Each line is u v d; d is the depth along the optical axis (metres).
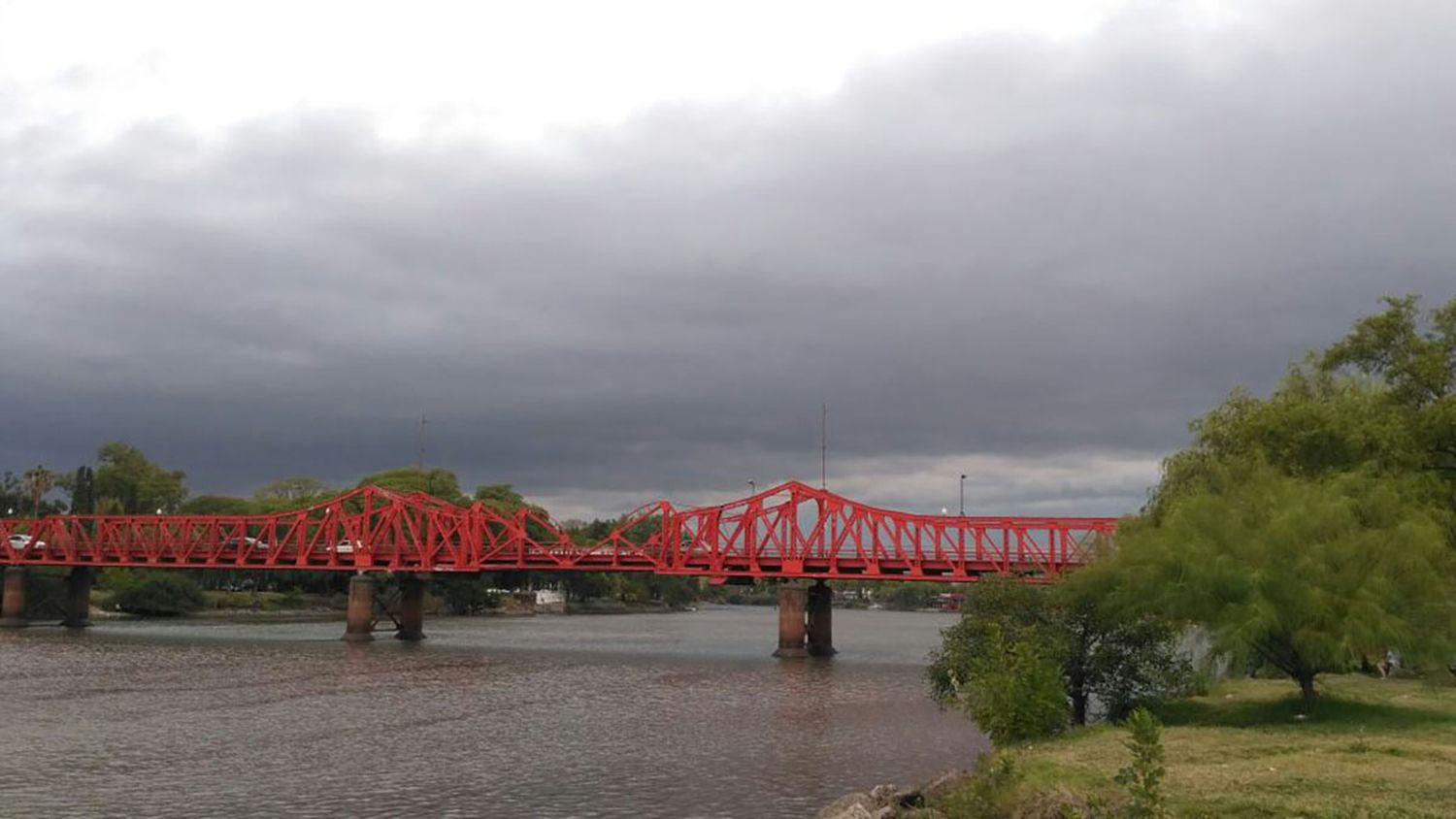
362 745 50.34
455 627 171.00
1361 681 58.78
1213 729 40.31
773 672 90.88
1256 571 43.19
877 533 113.19
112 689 72.94
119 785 40.62
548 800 38.34
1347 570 43.56
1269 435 60.16
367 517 134.25
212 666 90.62
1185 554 45.25
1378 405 60.91
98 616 161.75
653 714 62.19
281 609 192.38
